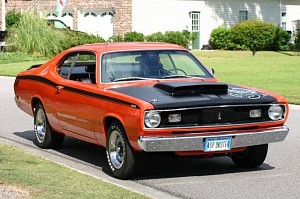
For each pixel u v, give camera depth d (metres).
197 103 8.24
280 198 7.64
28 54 34.16
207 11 42.88
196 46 42.53
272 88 19.11
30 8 39.94
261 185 8.30
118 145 8.71
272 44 42.09
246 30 41.25
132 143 8.30
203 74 9.78
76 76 10.02
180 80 9.37
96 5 40.56
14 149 9.97
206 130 8.30
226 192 7.95
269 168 9.34
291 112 15.09
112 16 40.28
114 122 8.64
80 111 9.38
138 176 8.89
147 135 8.11
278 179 8.62
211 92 8.75
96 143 9.33
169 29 41.19
